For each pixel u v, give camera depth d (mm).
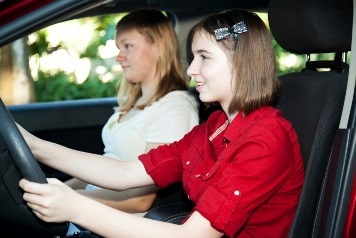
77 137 3537
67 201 2025
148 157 2643
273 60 2295
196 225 2107
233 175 2121
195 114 3100
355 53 2219
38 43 7000
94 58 7180
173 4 3340
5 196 2119
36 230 2178
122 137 3117
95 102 3592
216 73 2268
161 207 2732
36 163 2020
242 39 2246
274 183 2166
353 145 2156
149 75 3135
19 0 1917
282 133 2207
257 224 2244
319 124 2283
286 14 2541
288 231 2250
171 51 3135
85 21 7074
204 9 3412
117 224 2076
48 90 7094
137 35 3117
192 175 2367
